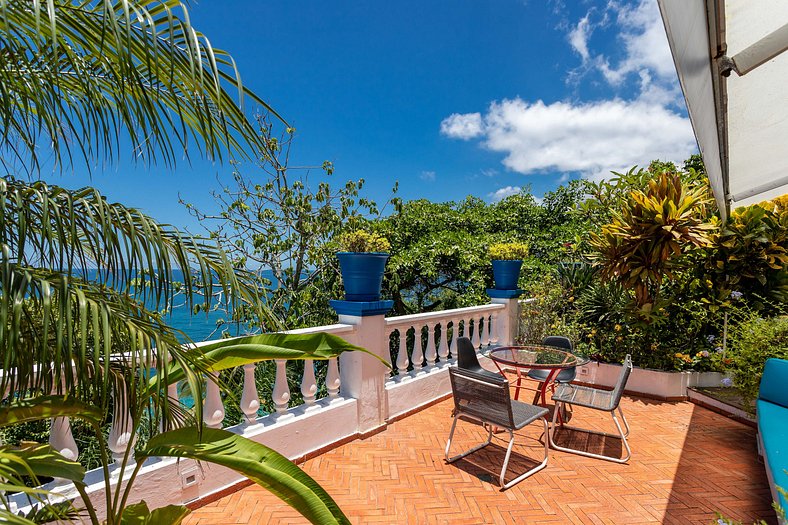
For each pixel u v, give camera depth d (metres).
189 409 2.09
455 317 5.60
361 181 8.80
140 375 1.36
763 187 3.35
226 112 1.39
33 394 1.40
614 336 6.09
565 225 11.40
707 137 2.07
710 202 5.86
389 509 2.94
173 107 1.49
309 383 3.68
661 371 5.38
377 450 3.82
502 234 11.90
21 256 1.18
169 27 1.19
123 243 1.31
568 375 4.80
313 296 8.73
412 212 11.84
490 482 3.30
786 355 4.09
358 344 4.01
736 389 4.80
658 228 5.19
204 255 1.65
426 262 9.77
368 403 4.11
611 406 3.70
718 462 3.66
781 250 5.36
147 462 2.63
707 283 5.71
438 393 5.21
